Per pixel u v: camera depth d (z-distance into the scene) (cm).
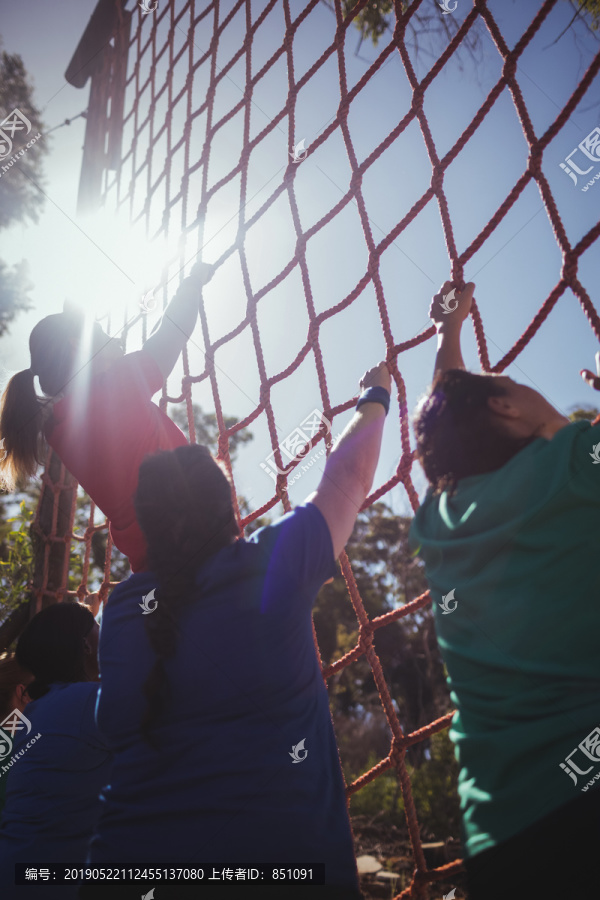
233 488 139
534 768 99
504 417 124
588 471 110
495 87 185
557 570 108
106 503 184
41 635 204
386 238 205
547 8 178
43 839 174
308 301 228
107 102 473
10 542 387
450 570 121
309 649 127
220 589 124
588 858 92
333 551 128
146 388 193
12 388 211
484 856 100
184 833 110
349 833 119
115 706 125
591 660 103
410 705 980
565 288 159
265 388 234
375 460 142
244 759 113
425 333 186
